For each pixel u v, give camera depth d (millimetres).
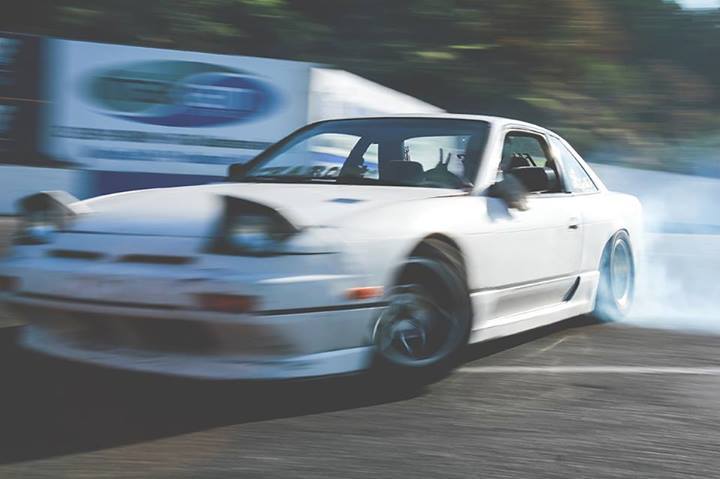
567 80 24500
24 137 13438
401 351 4359
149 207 4523
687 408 4293
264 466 3340
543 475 3330
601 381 4758
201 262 3857
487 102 23172
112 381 4438
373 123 5766
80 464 3324
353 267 4016
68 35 20891
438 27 24281
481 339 4867
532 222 5230
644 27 27625
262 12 22641
